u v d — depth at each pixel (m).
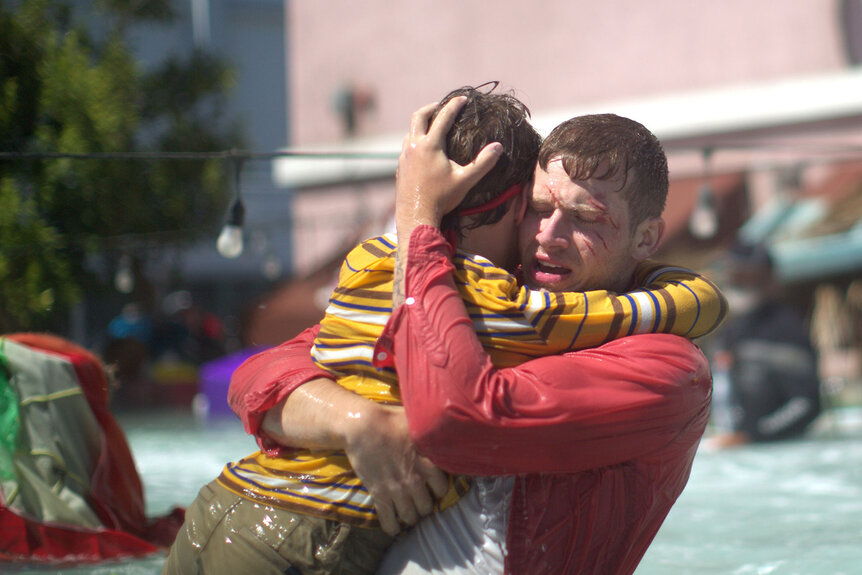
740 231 16.92
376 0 22.45
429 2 21.67
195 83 13.17
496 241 2.71
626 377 2.46
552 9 19.95
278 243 31.06
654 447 2.54
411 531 2.63
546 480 2.52
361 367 2.63
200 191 12.41
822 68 16.91
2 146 10.32
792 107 17.08
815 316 16.47
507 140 2.64
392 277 2.62
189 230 11.51
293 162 23.75
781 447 8.12
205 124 13.38
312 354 2.77
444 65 21.55
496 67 20.81
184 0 31.06
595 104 19.47
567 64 19.83
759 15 17.50
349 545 2.59
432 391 2.38
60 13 11.91
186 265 30.86
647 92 18.88
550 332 2.51
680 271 2.75
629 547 2.63
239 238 4.68
